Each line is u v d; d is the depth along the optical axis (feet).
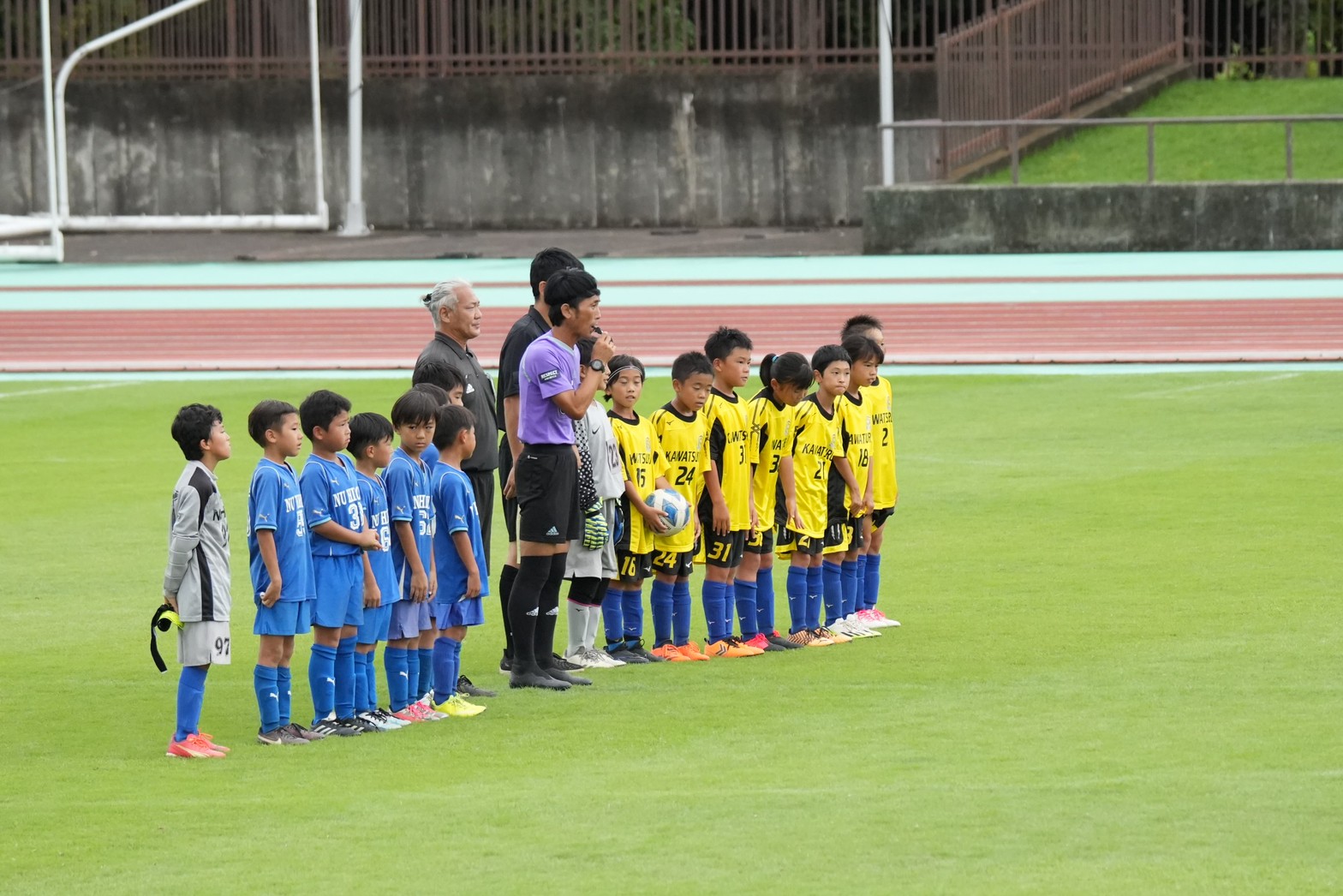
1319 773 69.92
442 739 81.35
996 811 65.87
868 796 68.49
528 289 287.89
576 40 394.93
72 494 147.95
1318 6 381.81
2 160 390.21
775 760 74.84
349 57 377.91
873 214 335.67
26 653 99.86
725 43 392.88
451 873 60.70
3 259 339.36
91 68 391.45
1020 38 362.12
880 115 369.50
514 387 95.20
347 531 82.79
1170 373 206.59
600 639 106.52
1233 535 123.54
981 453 159.53
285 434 81.82
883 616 104.27
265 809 69.51
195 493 79.05
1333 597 104.37
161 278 316.19
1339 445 157.48
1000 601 107.24
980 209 332.60
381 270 322.55
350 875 60.75
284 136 390.42
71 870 62.18
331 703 84.02
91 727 84.74
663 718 83.76
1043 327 242.78
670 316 260.01
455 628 87.81
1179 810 65.36
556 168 388.78
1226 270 295.69
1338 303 252.01
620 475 97.45
